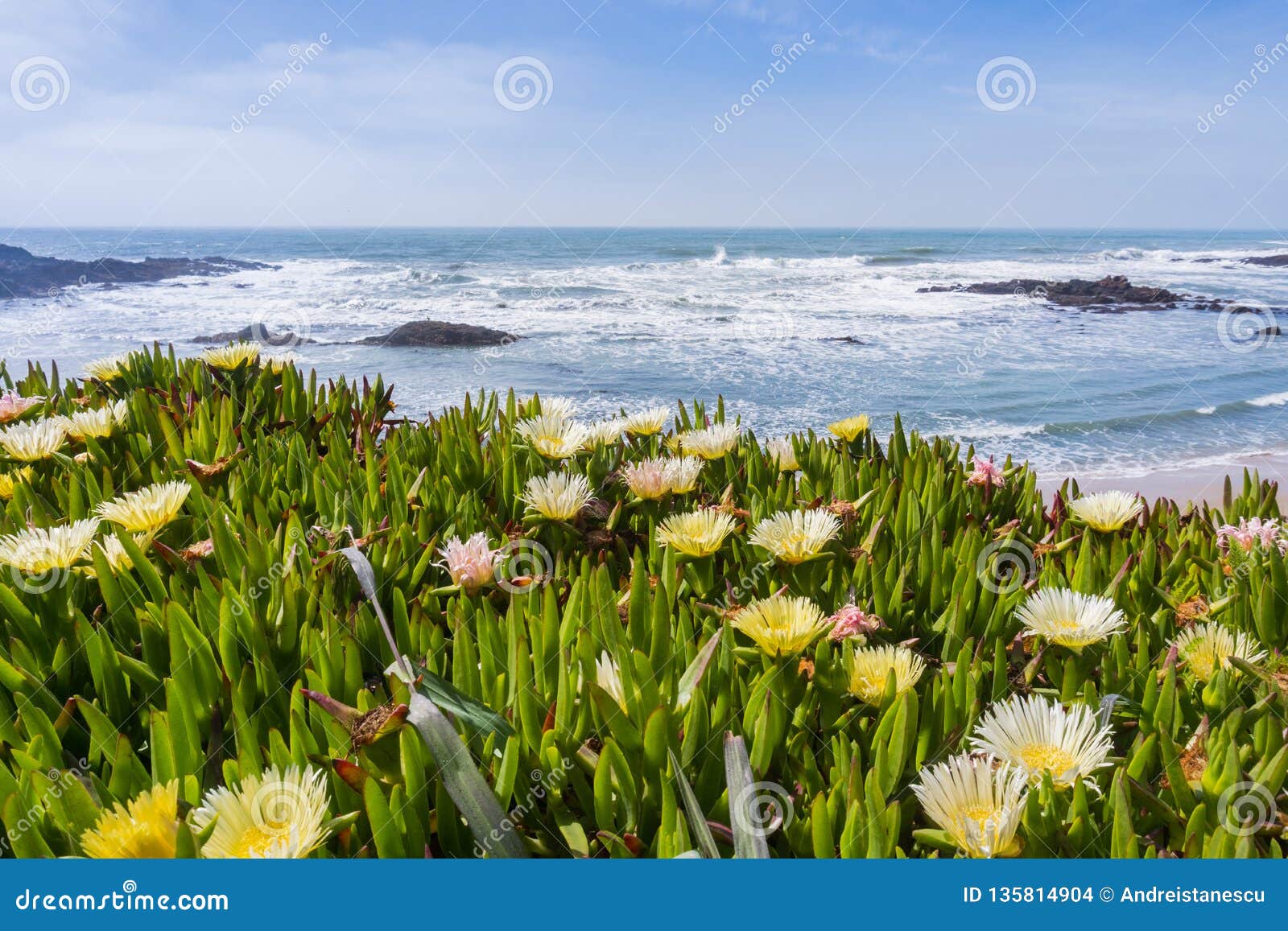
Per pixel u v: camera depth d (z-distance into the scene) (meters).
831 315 29.33
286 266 50.69
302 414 3.76
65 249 73.19
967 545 2.10
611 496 2.70
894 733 1.26
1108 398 15.85
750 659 1.52
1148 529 2.46
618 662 1.41
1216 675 1.52
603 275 45.31
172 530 2.09
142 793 1.06
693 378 17.53
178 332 23.02
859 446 3.16
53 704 1.52
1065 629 1.59
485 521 2.58
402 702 1.28
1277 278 43.94
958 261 57.94
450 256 60.38
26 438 2.65
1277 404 15.05
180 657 1.46
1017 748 1.29
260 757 1.28
